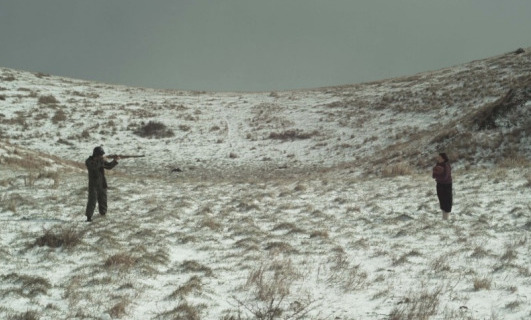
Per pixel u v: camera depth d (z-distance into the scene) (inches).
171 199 677.3
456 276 314.7
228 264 359.9
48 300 279.0
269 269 342.0
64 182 803.4
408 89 2182.6
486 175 816.9
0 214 534.0
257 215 561.0
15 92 2169.0
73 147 1676.9
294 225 483.8
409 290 290.7
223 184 920.9
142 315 257.8
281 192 751.7
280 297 283.7
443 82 2146.9
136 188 810.8
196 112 2165.4
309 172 1417.3
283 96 2491.4
